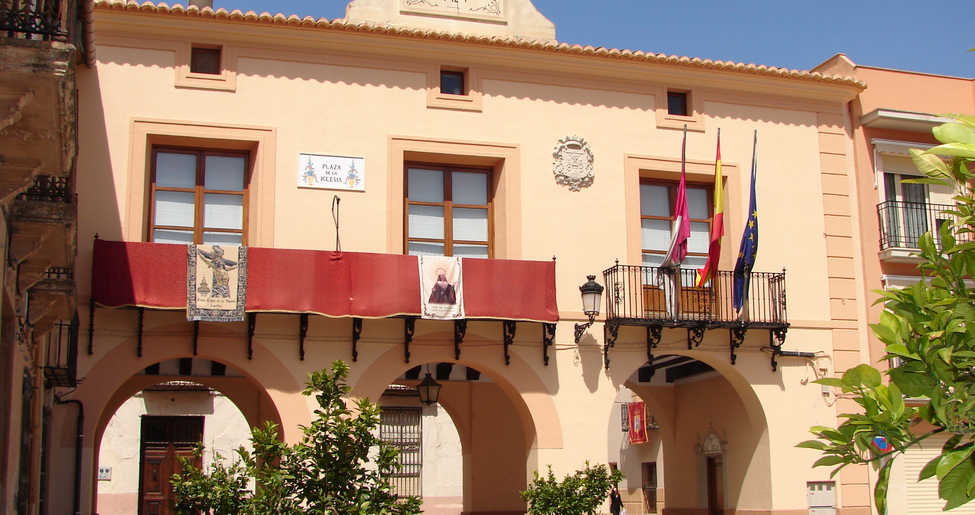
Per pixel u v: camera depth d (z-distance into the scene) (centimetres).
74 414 1507
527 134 1809
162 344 1573
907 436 764
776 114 1958
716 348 1817
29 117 834
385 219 1709
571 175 1812
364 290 1616
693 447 2109
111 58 1639
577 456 1720
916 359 798
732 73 1911
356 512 1148
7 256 1059
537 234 1778
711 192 1934
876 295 1939
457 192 1809
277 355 1619
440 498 3102
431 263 1647
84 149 1602
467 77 1806
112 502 2814
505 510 2280
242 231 1691
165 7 1634
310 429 1179
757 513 1839
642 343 1791
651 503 2802
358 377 1644
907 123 1994
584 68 1847
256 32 1694
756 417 1847
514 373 1719
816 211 1941
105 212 1592
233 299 1555
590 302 1706
